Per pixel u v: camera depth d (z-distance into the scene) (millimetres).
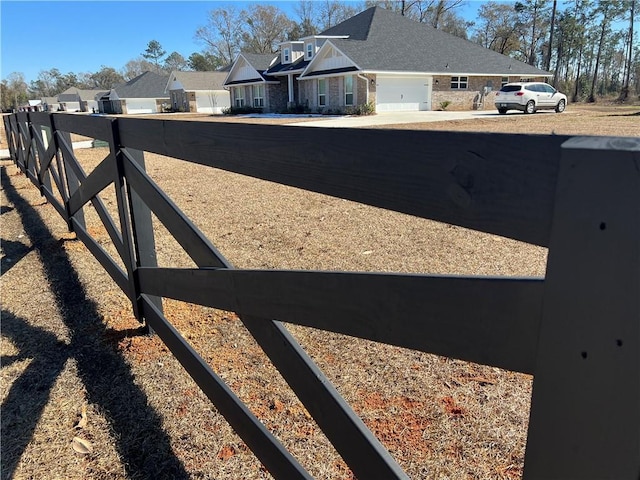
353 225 4648
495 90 24484
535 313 677
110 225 2793
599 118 15570
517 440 1724
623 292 542
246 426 1552
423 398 1991
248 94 29141
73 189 3928
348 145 964
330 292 1066
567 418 625
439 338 840
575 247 593
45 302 3145
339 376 2162
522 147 660
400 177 865
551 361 642
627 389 547
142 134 2006
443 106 23156
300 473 1282
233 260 3711
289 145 1143
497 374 2158
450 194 783
